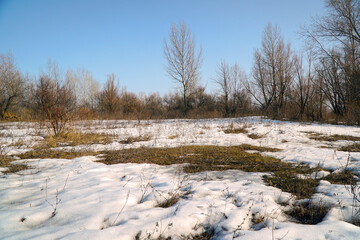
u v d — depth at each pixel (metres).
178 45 26.39
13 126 13.44
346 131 12.15
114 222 2.76
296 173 4.94
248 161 6.05
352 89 17.05
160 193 3.64
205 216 2.95
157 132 11.39
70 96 10.38
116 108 30.08
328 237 2.45
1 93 23.62
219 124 14.22
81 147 7.81
